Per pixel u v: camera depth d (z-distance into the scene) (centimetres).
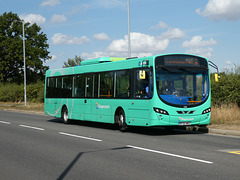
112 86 1544
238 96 1967
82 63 1811
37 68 6531
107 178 656
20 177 675
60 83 2003
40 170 735
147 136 1323
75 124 1914
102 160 834
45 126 1750
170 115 1312
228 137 1286
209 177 653
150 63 1340
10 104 4750
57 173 706
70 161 827
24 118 2355
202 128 1486
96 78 1664
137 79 1399
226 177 653
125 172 704
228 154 903
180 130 1565
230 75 2041
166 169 726
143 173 692
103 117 1595
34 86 5231
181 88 1348
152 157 866
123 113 1477
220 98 2017
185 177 654
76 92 1825
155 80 1318
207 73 1404
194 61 1386
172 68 1347
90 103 1695
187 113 1333
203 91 1388
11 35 6581
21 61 6406
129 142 1145
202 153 920
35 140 1205
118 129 1628
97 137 1288
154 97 1310
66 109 1925
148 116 1334
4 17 6525
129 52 2212
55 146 1064
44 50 6550
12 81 6500
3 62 6197
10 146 1070
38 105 3906
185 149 989
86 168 748
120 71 1500
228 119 1670
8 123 1916
